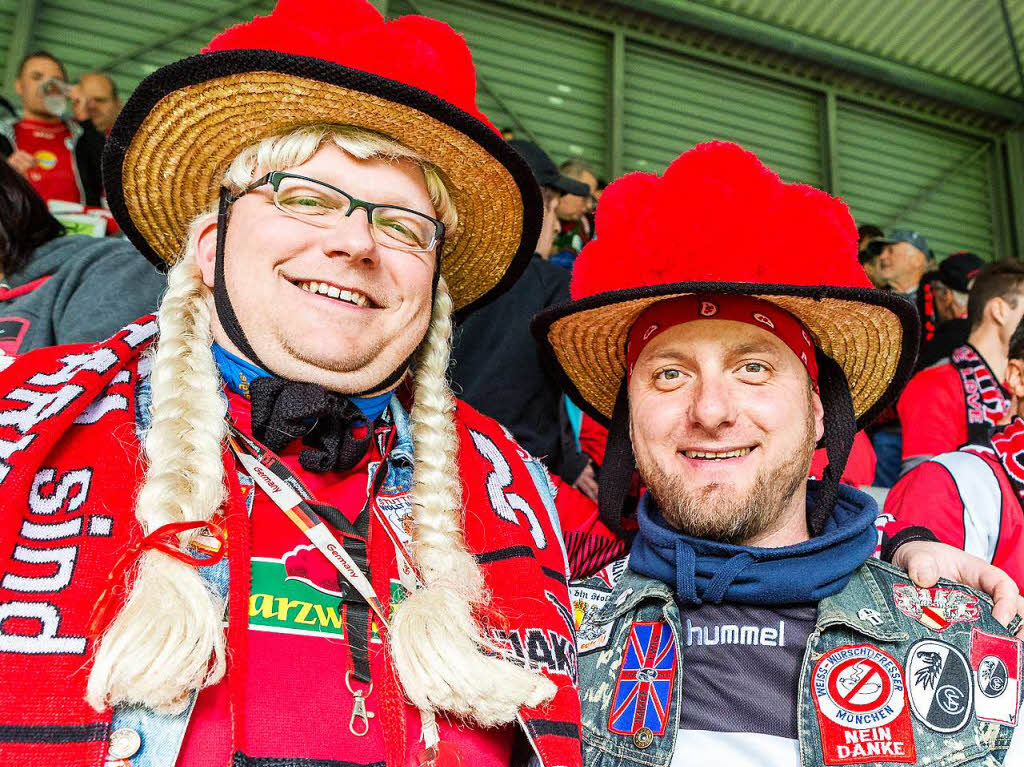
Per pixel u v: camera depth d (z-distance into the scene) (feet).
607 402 6.00
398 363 3.94
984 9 23.45
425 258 4.01
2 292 6.07
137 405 3.69
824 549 4.70
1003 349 8.85
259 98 3.88
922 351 10.44
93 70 17.44
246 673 3.21
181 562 3.26
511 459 4.68
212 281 4.02
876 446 9.91
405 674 3.40
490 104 20.77
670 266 4.78
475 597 3.78
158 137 4.14
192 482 3.38
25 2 17.06
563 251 11.44
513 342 7.11
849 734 4.27
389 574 3.69
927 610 4.64
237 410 3.81
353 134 3.93
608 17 22.08
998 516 6.15
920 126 25.84
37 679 2.90
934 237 25.29
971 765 4.23
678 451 4.75
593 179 14.33
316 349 3.66
